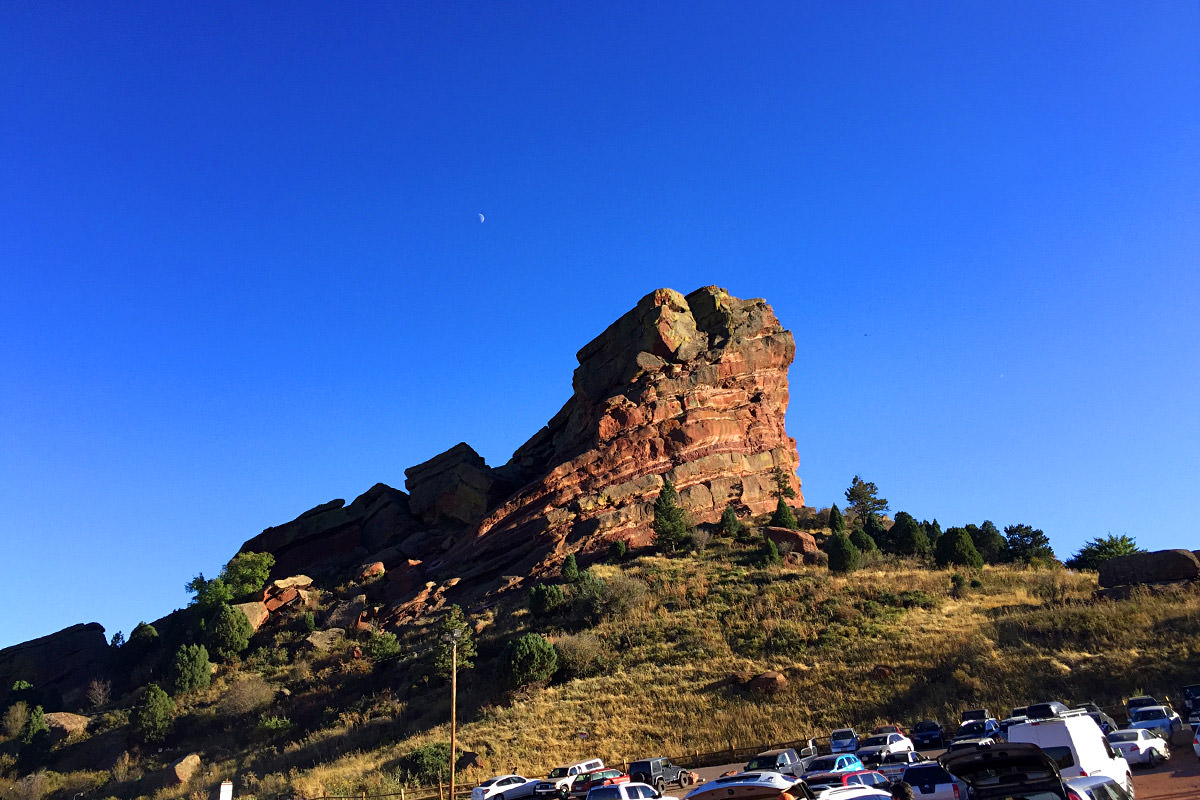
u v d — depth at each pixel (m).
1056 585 65.00
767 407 105.38
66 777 69.19
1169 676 43.84
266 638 88.88
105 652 110.88
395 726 59.88
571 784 38.94
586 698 56.56
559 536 88.69
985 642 52.72
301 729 66.62
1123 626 50.69
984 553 84.94
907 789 23.81
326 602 94.69
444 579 91.50
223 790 29.92
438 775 47.19
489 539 93.31
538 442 119.62
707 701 53.12
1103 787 16.23
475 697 61.25
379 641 72.69
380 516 112.88
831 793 20.05
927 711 46.44
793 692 52.38
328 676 74.06
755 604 66.94
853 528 88.81
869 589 67.00
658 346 105.00
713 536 87.12
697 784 40.03
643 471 95.62
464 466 110.88
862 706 49.03
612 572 78.88
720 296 112.56
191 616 99.75
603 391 104.81
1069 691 45.22
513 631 71.06
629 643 64.19
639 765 39.34
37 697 89.94
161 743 71.75
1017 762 15.35
